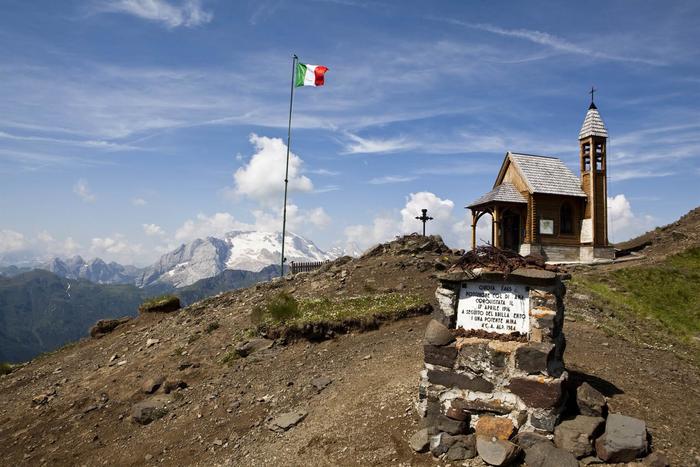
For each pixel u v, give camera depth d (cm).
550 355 919
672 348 1833
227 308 2489
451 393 970
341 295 2298
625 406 1056
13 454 1521
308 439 1100
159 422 1502
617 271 2959
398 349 1598
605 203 3925
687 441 923
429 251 2950
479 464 871
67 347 2739
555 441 881
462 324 1003
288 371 1612
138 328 2684
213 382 1664
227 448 1235
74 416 1680
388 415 1097
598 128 3938
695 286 2717
